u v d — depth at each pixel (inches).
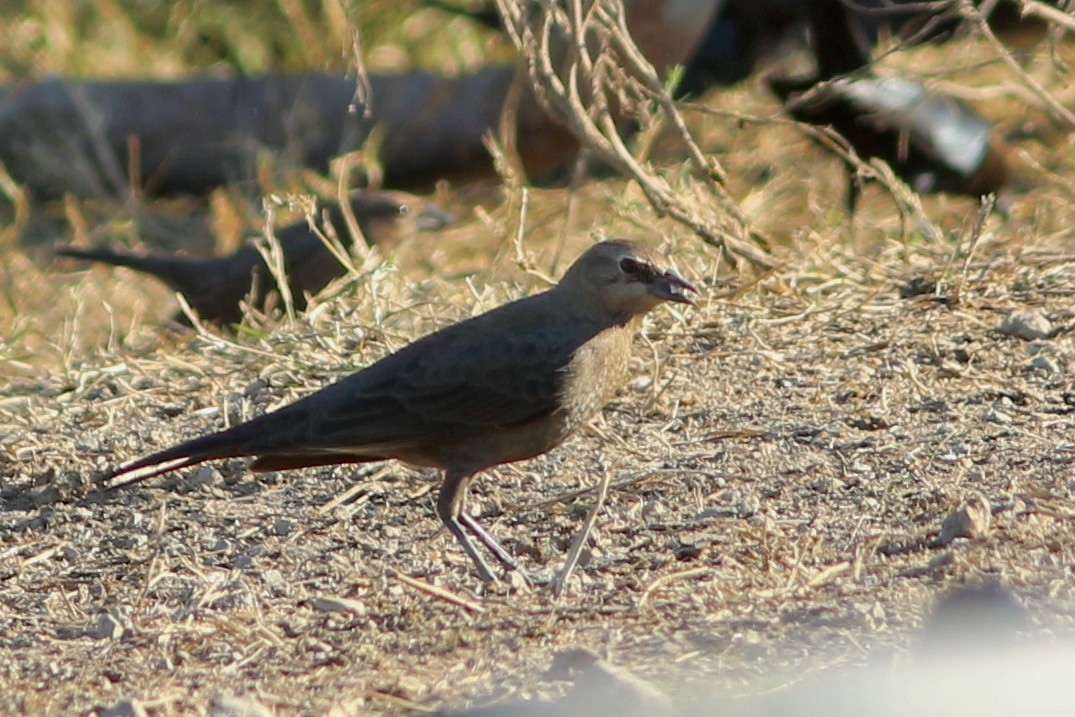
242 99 773.9
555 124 721.6
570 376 368.8
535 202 700.7
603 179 721.6
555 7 530.9
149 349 542.3
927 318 472.1
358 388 365.1
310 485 407.2
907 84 651.5
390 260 519.8
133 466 358.3
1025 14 545.6
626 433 418.3
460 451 366.9
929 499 356.2
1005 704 236.1
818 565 323.6
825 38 662.5
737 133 696.4
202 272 588.4
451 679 275.3
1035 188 649.6
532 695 258.8
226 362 496.1
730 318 485.7
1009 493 352.2
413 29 833.5
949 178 644.7
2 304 653.3
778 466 387.5
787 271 519.2
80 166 757.3
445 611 320.2
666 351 464.1
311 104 759.1
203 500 401.1
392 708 263.1
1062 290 481.7
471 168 745.6
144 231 729.0
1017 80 693.9
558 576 329.1
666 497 377.1
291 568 356.8
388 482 406.3
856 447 392.8
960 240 520.1
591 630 295.6
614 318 376.8
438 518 384.2
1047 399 411.2
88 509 400.2
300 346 490.9
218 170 769.6
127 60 839.7
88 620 333.7
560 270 597.6
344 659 295.1
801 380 439.8
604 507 375.6
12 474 420.8
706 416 422.6
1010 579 289.4
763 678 257.0
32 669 302.8
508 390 365.1
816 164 680.4
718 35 735.1
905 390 425.4
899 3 711.1
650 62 670.5
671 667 266.5
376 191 722.8
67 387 490.3
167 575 355.9
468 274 603.5
